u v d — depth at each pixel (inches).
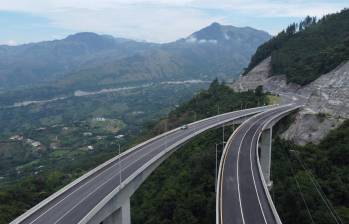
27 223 1819.6
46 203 2062.0
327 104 4357.8
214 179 3267.7
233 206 2135.8
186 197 3132.4
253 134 3939.5
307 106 4707.2
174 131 4087.1
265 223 1921.8
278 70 7249.0
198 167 3580.2
